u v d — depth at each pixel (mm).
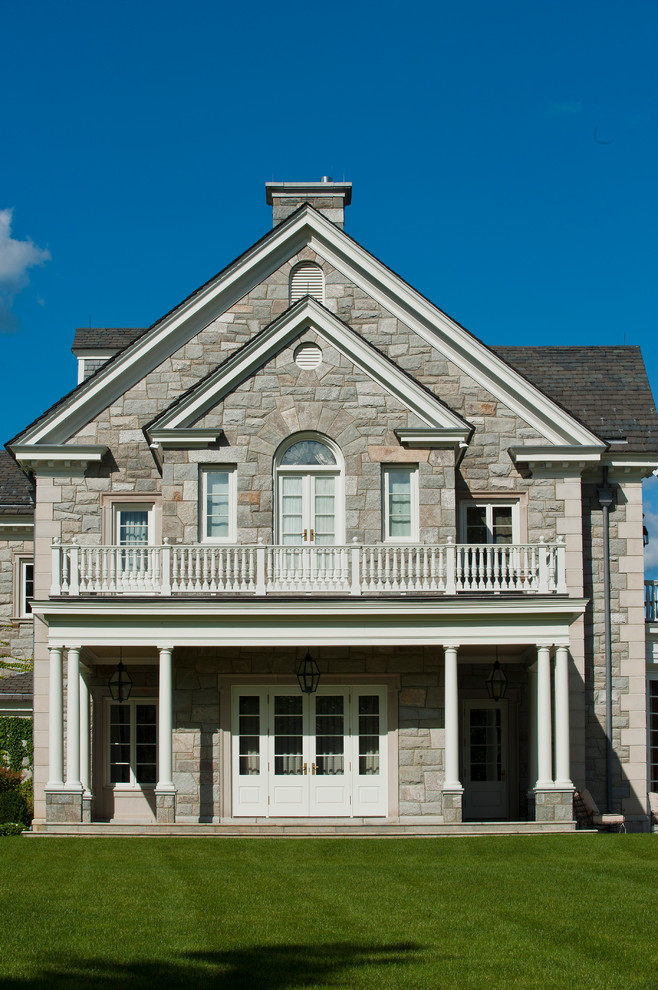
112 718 23766
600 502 24984
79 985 10547
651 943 12109
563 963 11367
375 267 24438
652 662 25469
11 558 29531
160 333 24234
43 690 23594
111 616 21516
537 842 19422
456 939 12273
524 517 24297
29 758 26531
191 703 23047
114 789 23453
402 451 23359
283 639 21656
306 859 17609
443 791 21312
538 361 28203
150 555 22266
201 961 11375
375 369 23438
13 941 12078
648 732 25047
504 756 24016
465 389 24469
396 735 23078
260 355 23375
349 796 22906
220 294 24312
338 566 22344
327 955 11641
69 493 23969
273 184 25438
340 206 25625
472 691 23953
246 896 14461
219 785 22844
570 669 24156
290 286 24531
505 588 22062
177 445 23203
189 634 21609
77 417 24094
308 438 23500
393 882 15484
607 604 24719
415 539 23250
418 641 21703
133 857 17766
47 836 20391
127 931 12539
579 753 23953
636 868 16656
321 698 23203
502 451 24391
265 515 23094
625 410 26250
